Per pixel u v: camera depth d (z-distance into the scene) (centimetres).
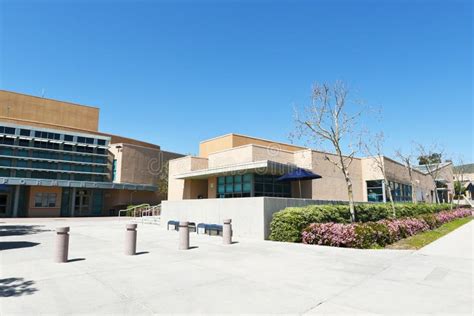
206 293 598
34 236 1559
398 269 803
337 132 1561
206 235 1623
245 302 549
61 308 516
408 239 1415
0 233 1711
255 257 973
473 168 6619
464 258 950
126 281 681
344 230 1208
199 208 1819
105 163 4078
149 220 2583
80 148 3938
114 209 4078
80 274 744
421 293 602
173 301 553
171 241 1371
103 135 4344
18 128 3512
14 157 3469
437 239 1428
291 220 1349
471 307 529
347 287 641
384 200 2662
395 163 3030
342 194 2544
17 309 510
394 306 532
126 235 1027
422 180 3953
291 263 880
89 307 521
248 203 1509
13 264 855
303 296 582
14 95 4144
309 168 2314
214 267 827
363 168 2844
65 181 3588
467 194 5634
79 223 2545
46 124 3866
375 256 986
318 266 839
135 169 4206
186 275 738
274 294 593
